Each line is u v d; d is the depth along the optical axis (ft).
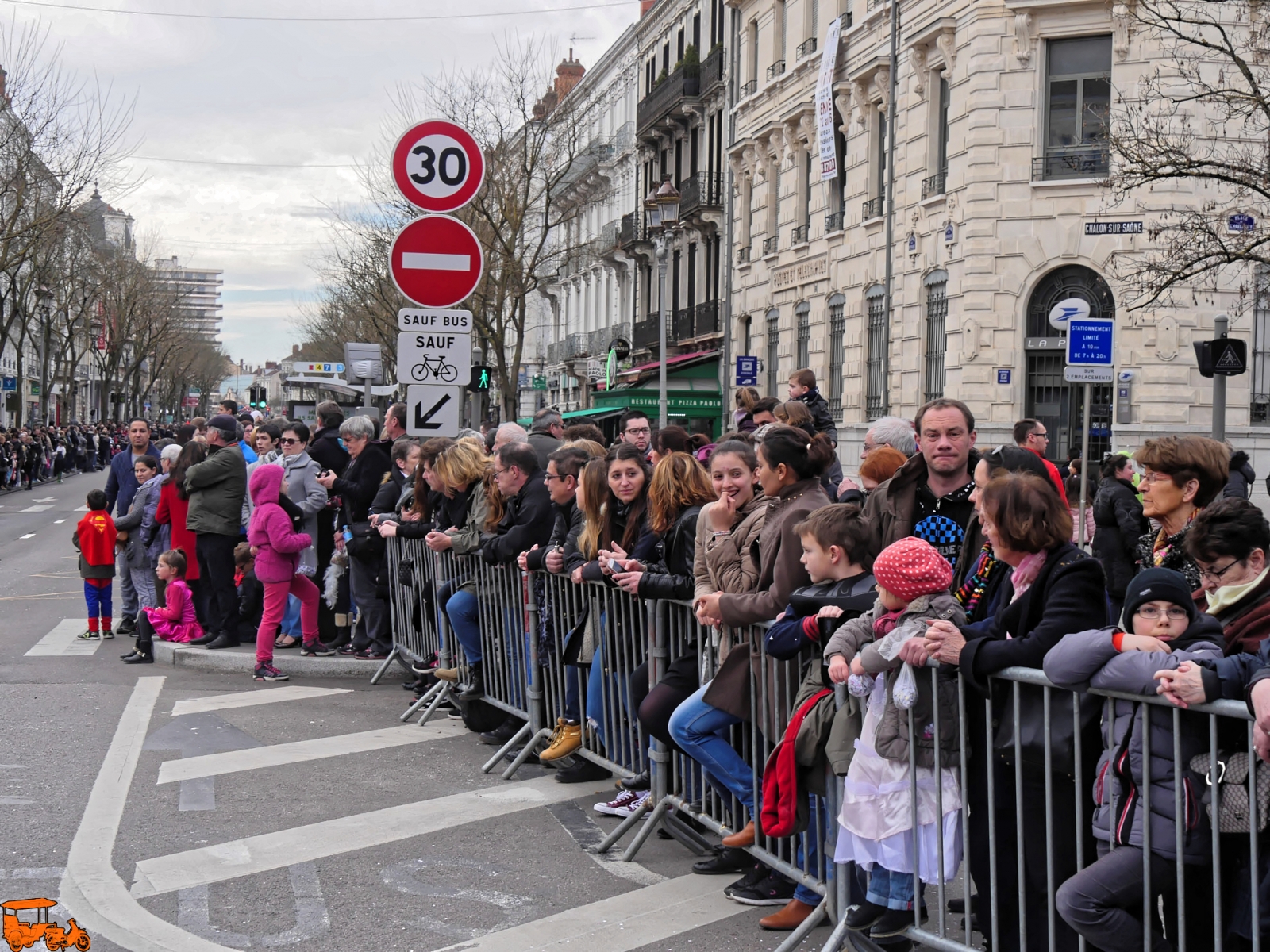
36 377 251.60
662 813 19.81
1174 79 64.64
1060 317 46.55
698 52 128.06
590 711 22.20
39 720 27.96
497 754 24.38
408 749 26.09
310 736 27.04
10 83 108.78
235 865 18.85
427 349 31.09
